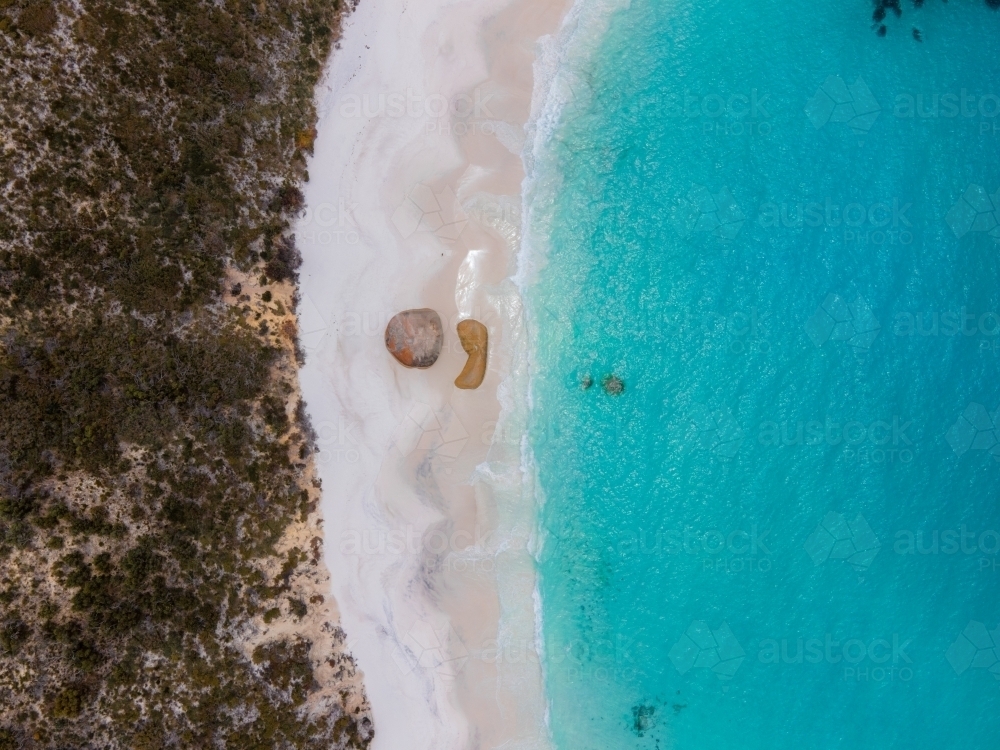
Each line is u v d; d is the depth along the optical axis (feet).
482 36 63.98
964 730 65.41
